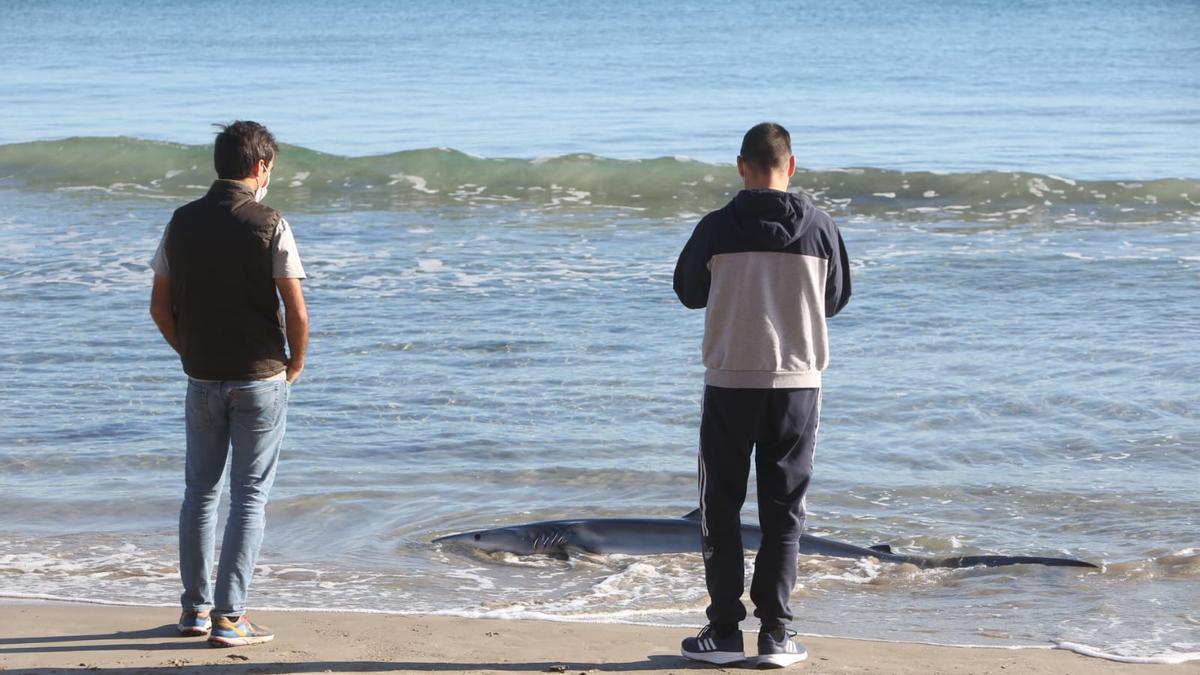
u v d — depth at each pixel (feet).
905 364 51.96
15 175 107.24
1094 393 47.50
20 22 404.98
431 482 38.93
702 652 22.80
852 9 425.28
